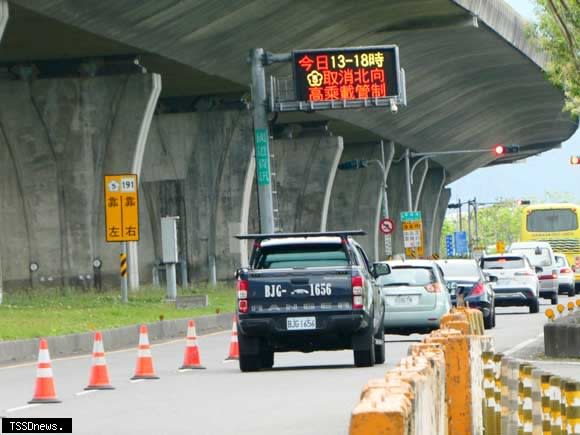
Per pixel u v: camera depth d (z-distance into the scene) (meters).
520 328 104.88
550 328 71.25
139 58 157.25
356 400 50.47
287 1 156.38
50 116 156.25
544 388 30.23
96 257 156.00
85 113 156.00
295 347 67.94
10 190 156.75
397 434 18.09
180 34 152.88
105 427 43.38
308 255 69.00
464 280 108.69
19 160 156.25
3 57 155.38
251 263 68.81
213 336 110.88
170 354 86.75
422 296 90.62
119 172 156.00
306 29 172.00
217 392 55.72
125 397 54.56
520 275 131.75
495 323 114.56
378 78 137.62
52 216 156.25
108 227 130.00
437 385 27.23
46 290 148.50
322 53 135.38
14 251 156.88
